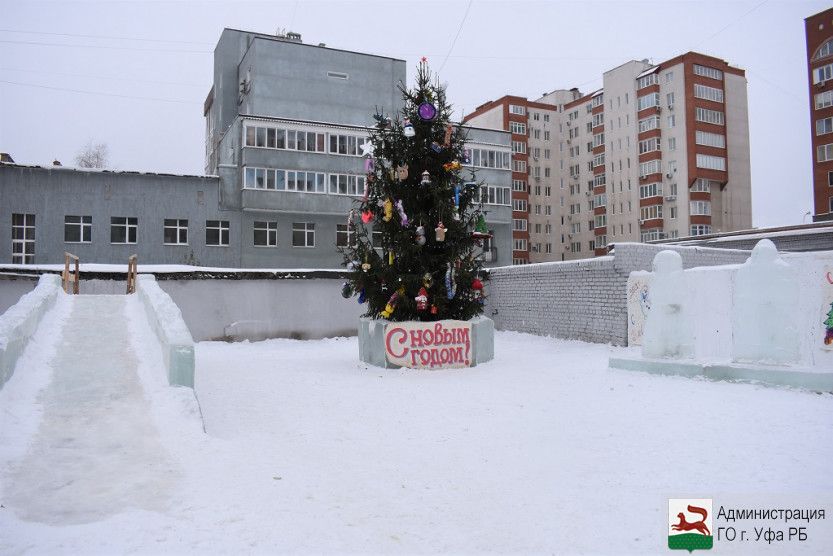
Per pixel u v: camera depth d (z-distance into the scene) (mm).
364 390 8773
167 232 33062
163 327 7488
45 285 10938
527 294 18453
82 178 31219
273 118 35000
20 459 4637
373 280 11953
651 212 55188
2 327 6617
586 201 66000
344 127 36688
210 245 33875
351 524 3777
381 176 12070
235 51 43656
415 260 11594
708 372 8555
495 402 7770
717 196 53812
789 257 9070
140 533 3500
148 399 6289
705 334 11102
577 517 3883
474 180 13164
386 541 3520
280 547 3391
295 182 35188
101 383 6715
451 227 11711
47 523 3611
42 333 8328
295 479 4637
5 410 5539
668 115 54812
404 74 42406
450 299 11773
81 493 4121
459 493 4383
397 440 5922
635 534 3596
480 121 70250
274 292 17781
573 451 5402
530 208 67188
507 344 16188
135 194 32312
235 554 3271
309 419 6848
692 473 4633
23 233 30172
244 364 12008
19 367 6676
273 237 35500
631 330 14234
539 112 68312
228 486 4387
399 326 11055
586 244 65938
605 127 61031
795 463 4738
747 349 8453
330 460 5211
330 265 36562
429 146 11922
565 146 68875
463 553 3361
